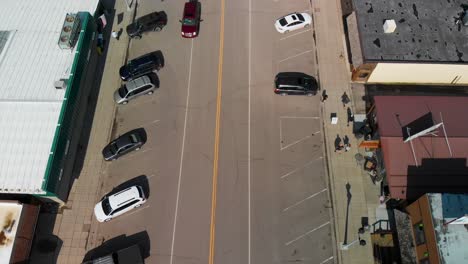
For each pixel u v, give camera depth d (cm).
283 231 3219
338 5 4281
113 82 3919
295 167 3472
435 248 2628
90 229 3253
